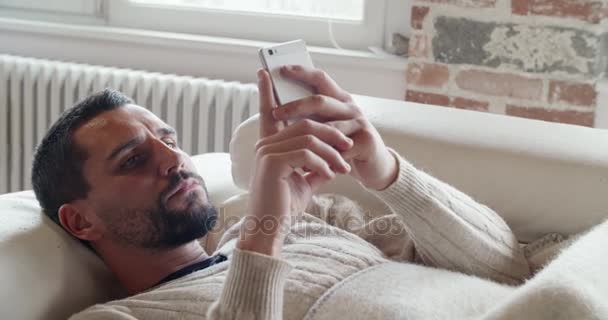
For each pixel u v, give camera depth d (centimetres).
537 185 139
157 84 239
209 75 249
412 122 152
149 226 134
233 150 158
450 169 144
